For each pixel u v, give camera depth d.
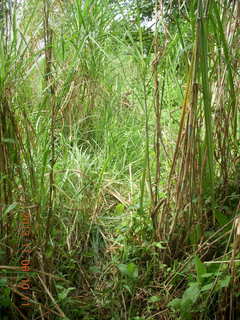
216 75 1.93
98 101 3.10
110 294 1.72
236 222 1.50
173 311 1.56
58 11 2.59
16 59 1.73
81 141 2.98
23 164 1.90
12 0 1.72
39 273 1.62
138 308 1.67
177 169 1.80
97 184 2.27
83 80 2.89
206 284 1.50
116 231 2.06
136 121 3.13
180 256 1.82
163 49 1.80
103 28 2.93
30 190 1.75
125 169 2.62
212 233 1.79
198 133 1.73
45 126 2.05
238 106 2.02
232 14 1.84
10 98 1.65
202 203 1.81
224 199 1.93
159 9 1.89
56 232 1.92
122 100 3.23
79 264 1.90
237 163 2.08
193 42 1.70
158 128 1.83
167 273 1.74
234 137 1.99
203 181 1.79
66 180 2.30
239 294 1.46
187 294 1.43
